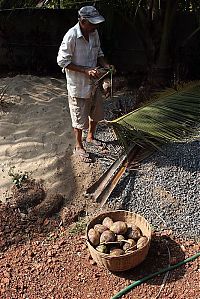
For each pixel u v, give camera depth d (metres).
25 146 2.98
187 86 2.54
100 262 2.15
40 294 2.11
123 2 3.43
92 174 2.76
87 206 2.57
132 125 2.20
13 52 4.39
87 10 2.36
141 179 2.67
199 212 2.46
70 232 2.44
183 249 2.29
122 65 4.21
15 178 2.67
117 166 2.69
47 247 2.36
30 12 4.17
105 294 2.09
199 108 2.33
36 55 4.34
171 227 2.42
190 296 2.06
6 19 4.20
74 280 2.16
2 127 3.17
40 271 2.22
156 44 3.53
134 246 2.13
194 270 2.19
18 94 3.69
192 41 3.90
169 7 3.36
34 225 2.47
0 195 2.63
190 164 2.74
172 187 2.61
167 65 3.60
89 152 2.92
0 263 2.27
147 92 3.56
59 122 3.26
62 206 2.58
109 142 3.03
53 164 2.82
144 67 4.16
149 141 2.34
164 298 2.06
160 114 2.27
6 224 2.46
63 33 4.23
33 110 3.43
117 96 3.68
